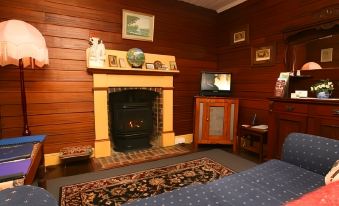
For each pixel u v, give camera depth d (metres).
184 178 2.48
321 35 2.73
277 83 2.88
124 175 2.57
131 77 3.41
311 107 2.35
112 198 2.05
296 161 1.69
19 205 0.81
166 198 1.24
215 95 3.89
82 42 3.10
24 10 2.72
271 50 3.35
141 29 3.55
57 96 2.96
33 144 1.84
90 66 3.03
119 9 3.37
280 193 1.30
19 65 2.44
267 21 3.41
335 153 1.49
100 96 3.18
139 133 3.64
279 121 2.70
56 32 2.91
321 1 2.69
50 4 2.86
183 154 3.37
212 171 2.69
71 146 3.08
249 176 1.51
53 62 2.91
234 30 4.00
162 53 3.80
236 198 1.25
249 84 3.76
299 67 2.98
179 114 4.06
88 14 3.12
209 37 4.30
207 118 3.69
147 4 3.60
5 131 2.70
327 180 1.27
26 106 2.73
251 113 3.71
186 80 4.09
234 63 4.05
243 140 3.55
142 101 3.76
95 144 3.19
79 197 2.06
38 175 2.09
